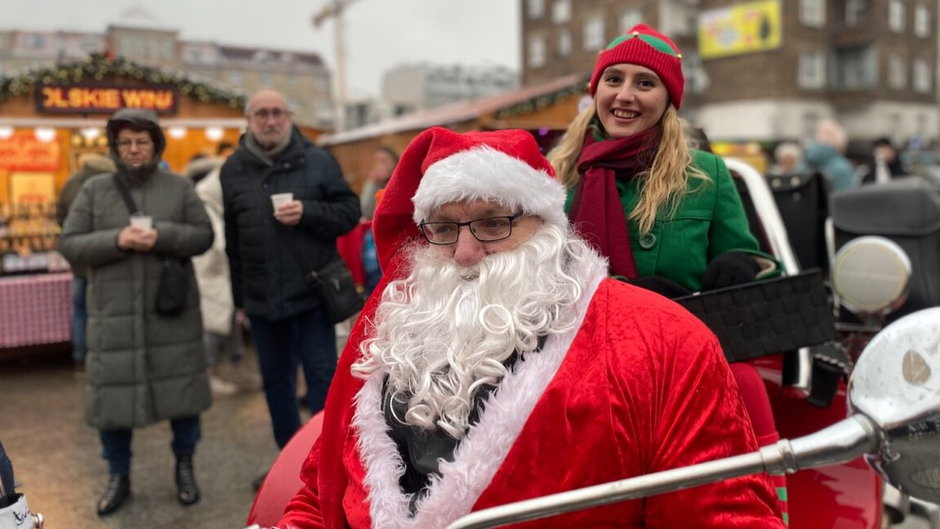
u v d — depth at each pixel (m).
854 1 34.56
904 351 1.14
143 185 3.81
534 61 40.38
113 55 7.75
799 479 2.26
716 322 2.13
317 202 3.80
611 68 2.33
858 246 2.94
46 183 7.49
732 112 33.38
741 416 1.37
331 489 1.62
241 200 3.77
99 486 4.15
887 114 35.56
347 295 3.85
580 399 1.34
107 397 3.69
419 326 1.53
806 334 2.15
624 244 2.24
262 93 3.79
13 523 1.55
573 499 1.19
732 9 32.97
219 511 3.83
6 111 7.11
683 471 1.18
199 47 46.78
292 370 3.97
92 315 3.74
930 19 37.41
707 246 2.35
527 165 1.54
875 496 2.22
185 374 3.83
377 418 1.52
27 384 6.25
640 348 1.37
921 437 1.09
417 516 1.38
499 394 1.39
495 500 1.34
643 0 34.66
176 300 3.74
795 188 3.82
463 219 1.52
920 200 3.67
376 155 6.71
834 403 2.49
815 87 33.75
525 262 1.48
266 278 3.76
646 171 2.29
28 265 6.73
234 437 4.96
